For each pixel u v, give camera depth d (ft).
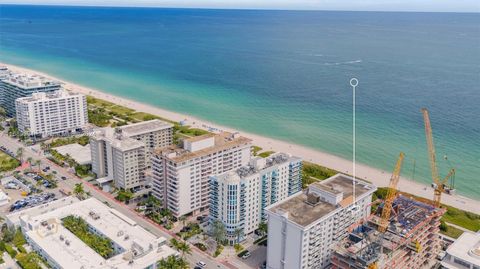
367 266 625.82
